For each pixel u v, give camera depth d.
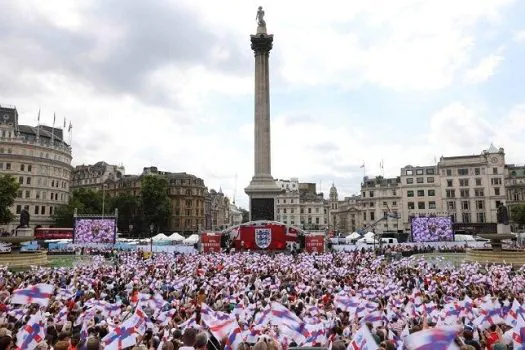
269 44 86.69
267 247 77.81
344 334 15.35
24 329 13.10
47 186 140.75
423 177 148.62
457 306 18.55
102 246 82.75
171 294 25.77
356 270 39.31
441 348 9.53
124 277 34.12
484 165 139.62
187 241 88.50
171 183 164.62
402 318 18.36
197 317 18.20
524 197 146.00
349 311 19.36
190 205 167.25
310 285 29.33
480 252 55.50
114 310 19.72
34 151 137.88
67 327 15.07
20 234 58.31
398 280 32.31
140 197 142.62
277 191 81.94
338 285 29.28
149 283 29.84
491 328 15.24
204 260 47.44
